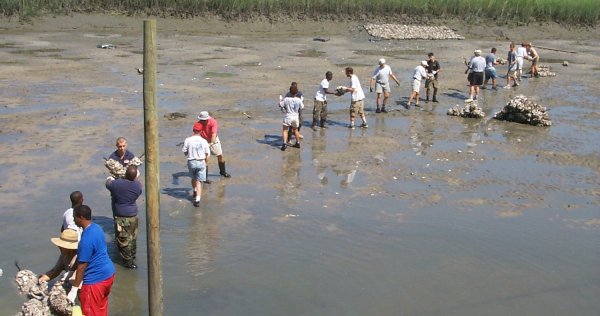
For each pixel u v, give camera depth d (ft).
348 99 79.30
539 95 85.76
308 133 62.03
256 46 124.88
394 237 39.24
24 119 61.62
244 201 44.06
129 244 33.65
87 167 49.16
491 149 58.75
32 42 116.26
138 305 30.48
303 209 43.11
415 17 159.53
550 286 33.96
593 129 67.46
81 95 73.31
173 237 37.88
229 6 147.54
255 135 60.18
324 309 30.68
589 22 164.14
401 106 75.97
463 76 99.50
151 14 144.46
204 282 32.81
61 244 30.30
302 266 35.04
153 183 25.27
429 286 33.40
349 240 38.60
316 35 145.38
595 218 43.52
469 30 156.56
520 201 46.06
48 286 31.32
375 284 33.40
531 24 162.20
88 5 142.51
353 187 47.57
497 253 37.63
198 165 41.98
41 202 42.29
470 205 44.93
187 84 83.25
